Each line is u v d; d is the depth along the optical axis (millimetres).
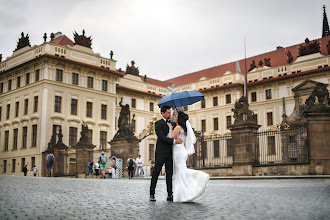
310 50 53844
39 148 47281
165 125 8906
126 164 31750
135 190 11766
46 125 47875
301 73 52750
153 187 8719
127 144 32094
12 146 52188
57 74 50188
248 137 23375
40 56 48500
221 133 60906
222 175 24359
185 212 6941
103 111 55344
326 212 6641
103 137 54656
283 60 60781
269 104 56312
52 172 37406
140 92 63312
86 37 54562
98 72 54688
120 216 6355
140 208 7375
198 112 64812
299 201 8219
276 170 21812
